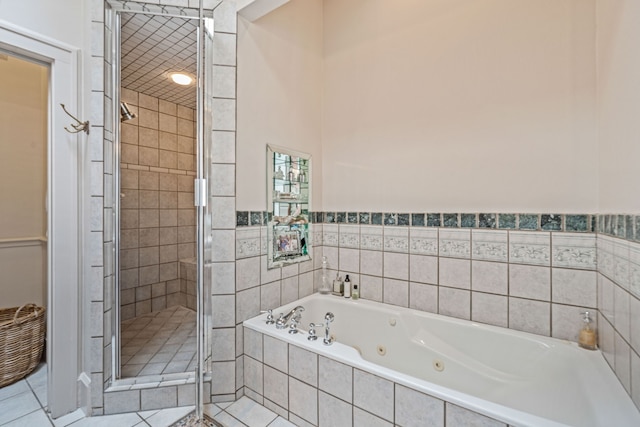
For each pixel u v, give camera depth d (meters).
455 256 1.91
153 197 3.10
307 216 2.36
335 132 2.46
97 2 1.67
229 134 1.77
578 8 1.54
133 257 2.94
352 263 2.36
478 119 1.83
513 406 1.47
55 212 1.63
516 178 1.71
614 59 1.25
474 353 1.75
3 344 1.90
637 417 0.97
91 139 1.67
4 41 1.48
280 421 1.62
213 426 1.57
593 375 1.28
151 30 2.02
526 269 1.68
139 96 3.02
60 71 1.64
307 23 2.37
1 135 2.38
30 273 2.48
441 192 1.96
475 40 1.84
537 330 1.65
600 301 1.44
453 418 1.14
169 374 1.82
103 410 1.65
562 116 1.58
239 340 1.81
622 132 1.17
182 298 3.25
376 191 2.24
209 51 1.75
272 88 2.06
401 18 2.13
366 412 1.36
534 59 1.66
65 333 1.66
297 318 1.76
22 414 1.66
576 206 1.55
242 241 1.84
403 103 2.12
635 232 1.03
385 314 2.05
